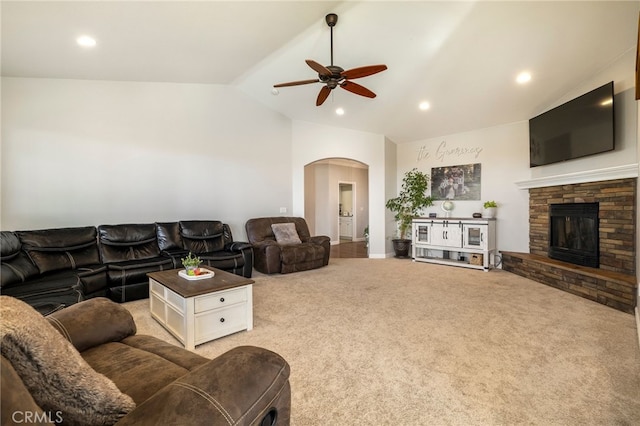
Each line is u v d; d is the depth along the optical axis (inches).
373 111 218.1
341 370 78.3
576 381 72.7
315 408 63.6
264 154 222.2
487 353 86.8
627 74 135.8
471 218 213.0
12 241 112.9
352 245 341.1
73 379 29.0
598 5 112.2
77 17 103.0
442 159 245.9
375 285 163.2
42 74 142.0
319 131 245.0
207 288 94.3
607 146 139.8
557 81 158.9
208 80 185.5
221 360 36.8
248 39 134.2
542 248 186.4
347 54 149.9
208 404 30.3
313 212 346.3
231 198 207.0
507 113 197.6
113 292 131.4
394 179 270.2
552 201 176.7
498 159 216.2
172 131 182.4
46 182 146.3
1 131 136.6
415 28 131.0
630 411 62.0
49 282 103.3
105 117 161.3
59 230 132.6
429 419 60.4
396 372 77.2
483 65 153.5
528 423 59.1
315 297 141.6
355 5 118.3
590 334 98.7
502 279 175.9
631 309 116.4
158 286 109.9
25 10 96.2
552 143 172.9
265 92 203.8
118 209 165.5
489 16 121.7
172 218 183.2
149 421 28.3
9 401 20.7
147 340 59.4
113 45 125.3
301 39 138.6
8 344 25.0
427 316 116.0
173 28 118.2
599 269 142.9
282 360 40.5
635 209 129.2
